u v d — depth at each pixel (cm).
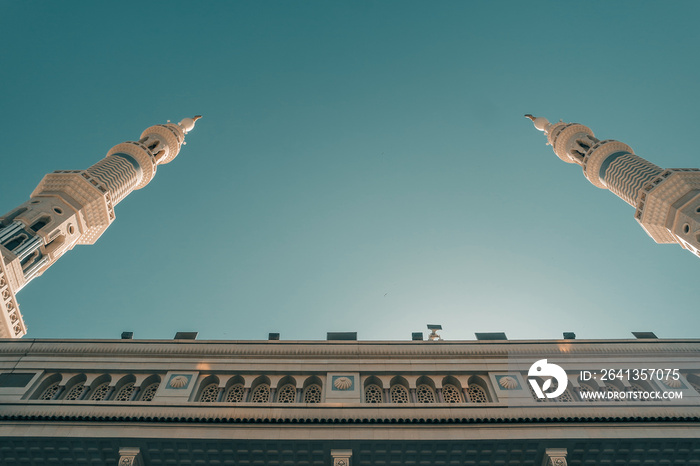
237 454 2070
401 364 2464
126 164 5525
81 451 2056
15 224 4094
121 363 2452
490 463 2106
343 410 2131
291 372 2419
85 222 4747
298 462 2089
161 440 2022
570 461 2105
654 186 4625
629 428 2084
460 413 2122
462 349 2534
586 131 6125
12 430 2042
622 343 2573
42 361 2442
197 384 2358
